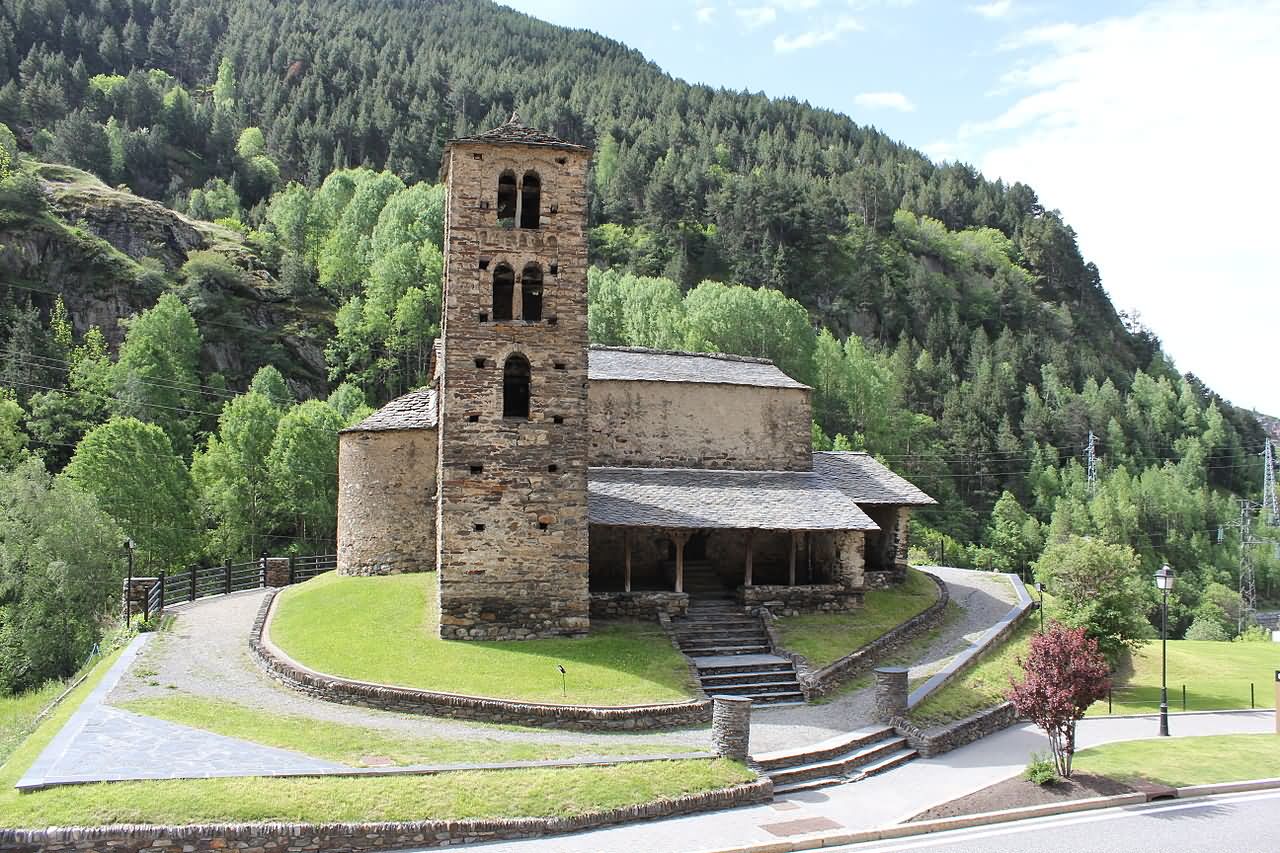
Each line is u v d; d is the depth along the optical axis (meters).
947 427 120.31
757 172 174.00
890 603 42.19
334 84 191.00
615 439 42.72
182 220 124.81
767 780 22.84
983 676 33.97
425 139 169.38
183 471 66.25
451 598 32.38
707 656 33.66
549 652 31.38
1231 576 108.38
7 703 35.03
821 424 102.19
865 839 20.53
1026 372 149.00
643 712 26.75
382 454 41.03
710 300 98.00
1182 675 42.72
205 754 21.39
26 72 164.50
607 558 41.03
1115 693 39.16
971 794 23.66
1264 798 24.75
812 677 31.08
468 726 25.84
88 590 47.62
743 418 44.81
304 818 18.48
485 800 20.02
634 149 177.38
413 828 18.78
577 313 34.38
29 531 47.84
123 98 166.62
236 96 197.75
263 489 68.56
